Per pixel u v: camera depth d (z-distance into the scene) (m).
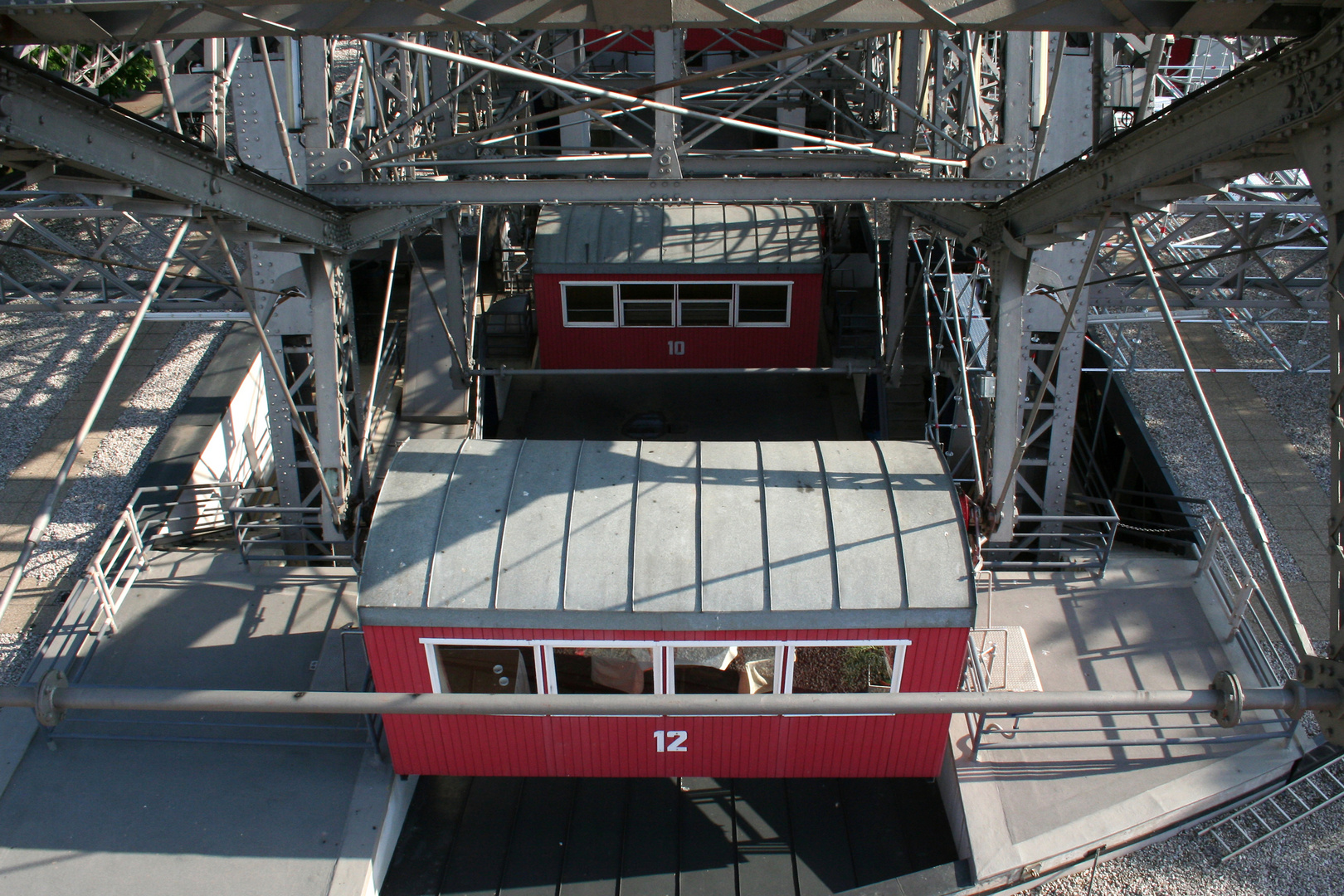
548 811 9.69
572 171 14.00
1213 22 4.84
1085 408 17.89
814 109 23.88
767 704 4.81
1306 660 4.59
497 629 8.21
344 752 9.62
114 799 9.09
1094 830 8.74
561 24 5.38
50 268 13.54
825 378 18.95
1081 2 5.11
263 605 11.27
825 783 9.95
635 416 17.80
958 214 11.43
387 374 17.22
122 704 4.94
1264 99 5.03
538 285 17.05
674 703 4.84
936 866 8.90
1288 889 8.61
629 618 8.04
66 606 10.85
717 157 11.91
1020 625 10.88
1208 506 12.34
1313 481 13.95
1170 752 9.45
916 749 8.95
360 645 10.70
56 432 14.91
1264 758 9.33
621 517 8.57
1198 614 10.96
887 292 19.12
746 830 9.45
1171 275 13.17
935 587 8.04
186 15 5.38
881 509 8.58
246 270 14.04
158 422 15.16
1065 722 9.70
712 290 17.05
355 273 20.53
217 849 8.66
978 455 12.06
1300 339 17.64
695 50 25.44
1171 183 6.50
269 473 16.80
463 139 10.45
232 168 7.53
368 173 10.54
